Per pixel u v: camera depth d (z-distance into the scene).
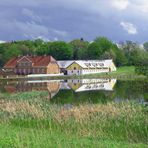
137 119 31.34
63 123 31.56
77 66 169.75
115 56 195.12
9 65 164.25
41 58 162.12
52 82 122.62
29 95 67.00
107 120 31.78
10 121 34.25
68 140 23.88
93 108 37.03
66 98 68.19
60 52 196.25
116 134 28.17
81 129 29.36
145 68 39.09
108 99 62.69
